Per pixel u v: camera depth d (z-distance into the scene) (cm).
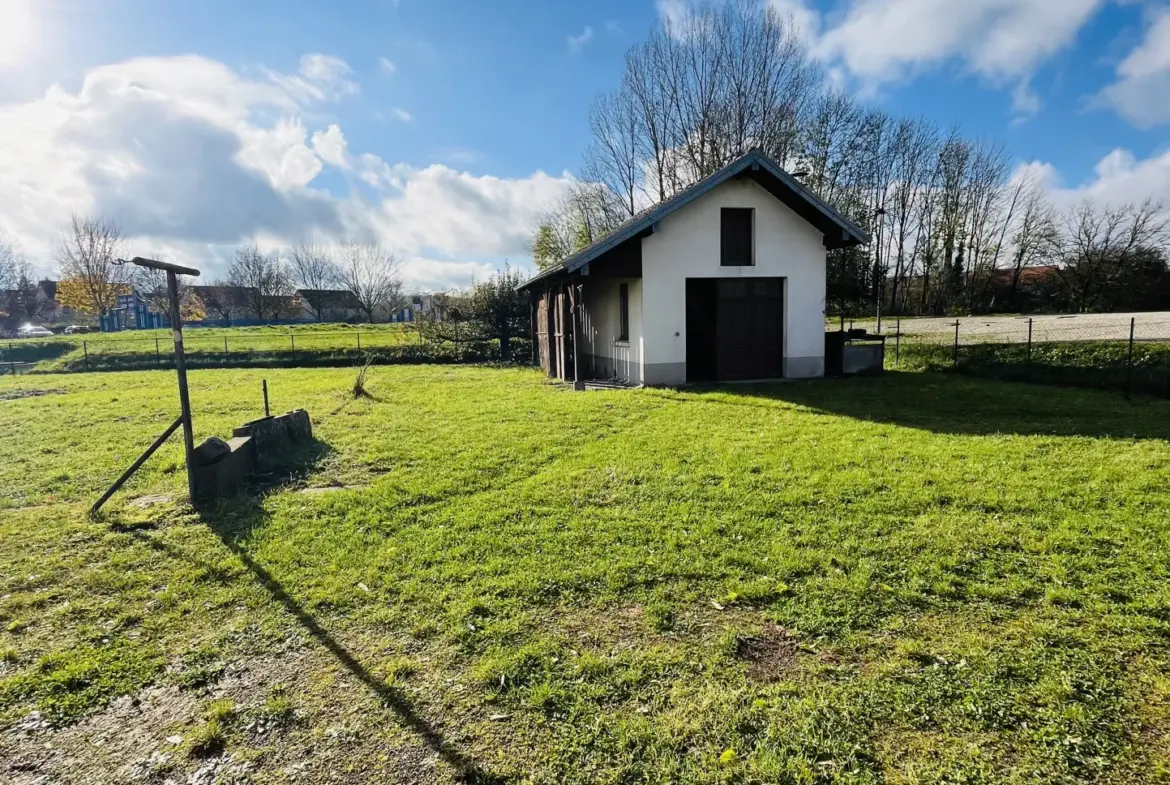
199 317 5912
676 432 907
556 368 1862
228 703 310
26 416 1206
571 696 307
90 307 5122
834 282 2869
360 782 258
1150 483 594
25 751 282
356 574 452
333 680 328
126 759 276
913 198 4744
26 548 517
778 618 372
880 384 1391
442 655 347
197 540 527
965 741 270
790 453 754
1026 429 871
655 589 412
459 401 1316
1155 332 1878
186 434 614
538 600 404
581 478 670
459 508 588
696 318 1625
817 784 250
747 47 3094
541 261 4025
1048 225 4553
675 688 311
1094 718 281
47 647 369
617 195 3644
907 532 492
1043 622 360
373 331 4066
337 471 746
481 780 257
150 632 383
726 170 1359
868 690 305
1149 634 344
